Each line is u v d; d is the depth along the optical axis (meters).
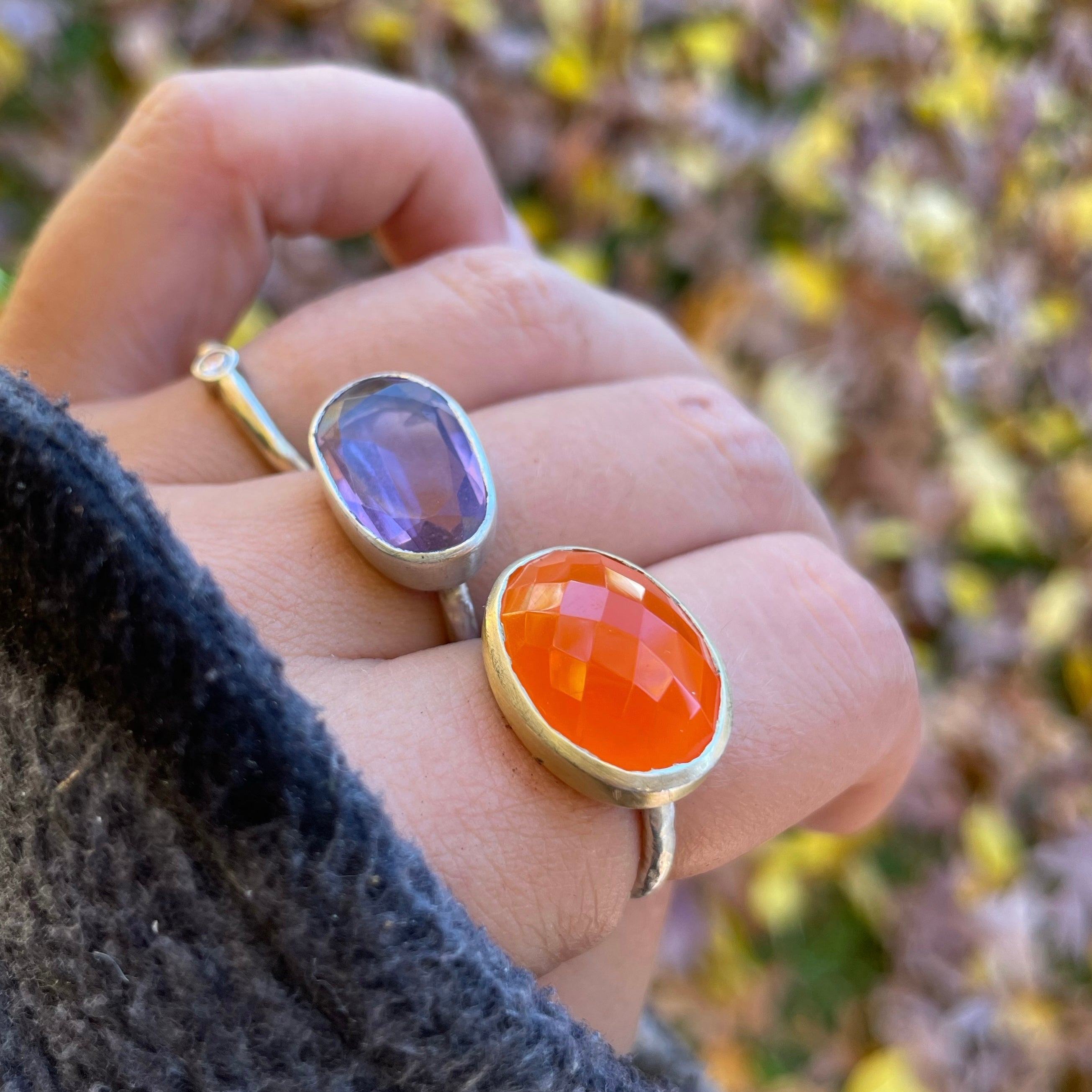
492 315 0.10
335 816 0.07
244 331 0.20
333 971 0.06
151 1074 0.07
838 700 0.09
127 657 0.07
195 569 0.07
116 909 0.07
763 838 0.09
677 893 0.20
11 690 0.07
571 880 0.08
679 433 0.10
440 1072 0.07
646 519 0.09
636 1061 0.09
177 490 0.09
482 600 0.09
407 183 0.11
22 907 0.07
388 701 0.08
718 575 0.09
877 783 0.10
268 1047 0.07
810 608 0.09
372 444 0.09
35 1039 0.07
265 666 0.07
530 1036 0.07
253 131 0.10
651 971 0.10
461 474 0.09
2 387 0.07
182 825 0.07
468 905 0.08
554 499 0.09
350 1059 0.07
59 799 0.07
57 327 0.10
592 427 0.09
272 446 0.09
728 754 0.08
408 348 0.10
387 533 0.08
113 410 0.10
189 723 0.06
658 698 0.08
